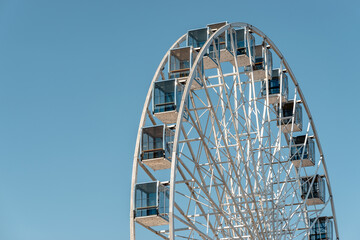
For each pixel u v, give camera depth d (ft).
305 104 187.42
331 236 199.11
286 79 194.59
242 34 166.71
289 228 166.71
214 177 150.51
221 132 141.49
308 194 177.06
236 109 154.61
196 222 143.23
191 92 149.69
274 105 196.85
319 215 180.24
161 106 143.43
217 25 157.99
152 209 135.03
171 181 126.52
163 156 141.18
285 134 200.34
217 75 147.23
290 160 177.27
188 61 149.18
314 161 200.03
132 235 134.62
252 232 156.04
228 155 141.90
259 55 180.04
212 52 154.40
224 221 154.51
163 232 138.10
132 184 137.90
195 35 156.87
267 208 157.89
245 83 164.66
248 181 144.15
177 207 139.03
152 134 142.92
